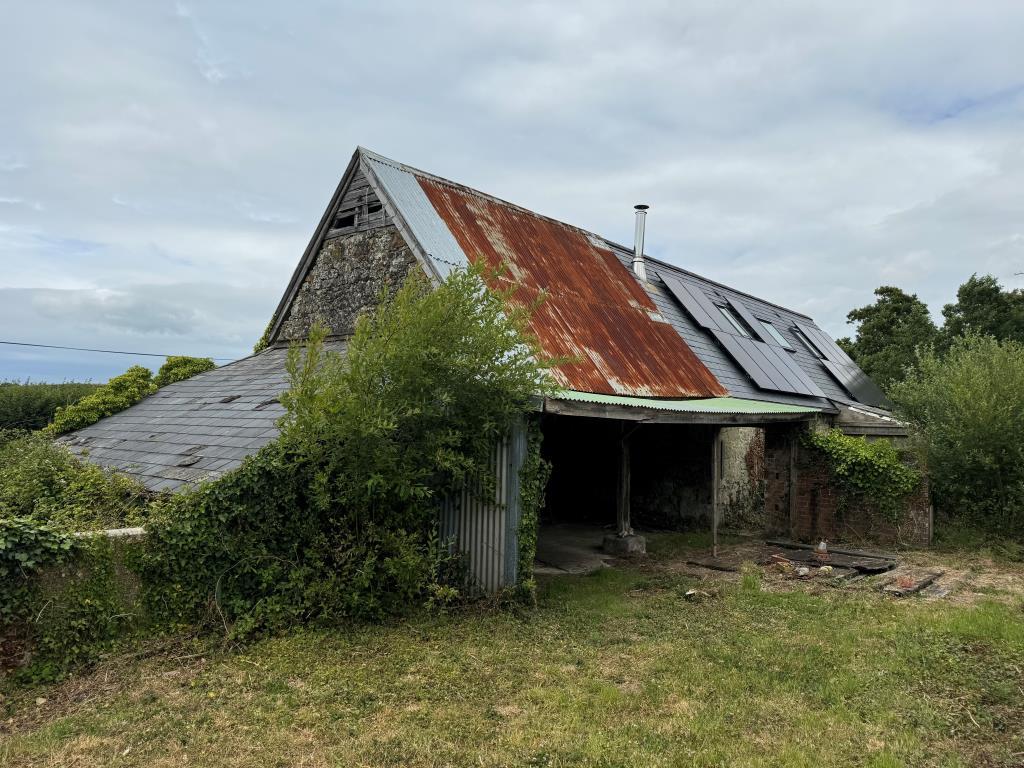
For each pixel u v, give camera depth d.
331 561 6.84
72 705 4.94
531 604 7.59
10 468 8.12
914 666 5.77
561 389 7.77
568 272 13.07
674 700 5.12
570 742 4.41
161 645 5.82
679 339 13.85
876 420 13.95
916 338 26.59
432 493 7.24
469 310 7.05
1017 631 6.58
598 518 15.10
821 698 5.13
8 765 4.07
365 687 5.24
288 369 6.66
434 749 4.31
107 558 5.68
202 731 4.50
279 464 6.56
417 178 12.23
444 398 6.82
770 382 14.78
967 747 4.42
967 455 11.65
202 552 6.21
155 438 9.66
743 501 14.90
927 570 9.94
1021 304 25.00
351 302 11.58
